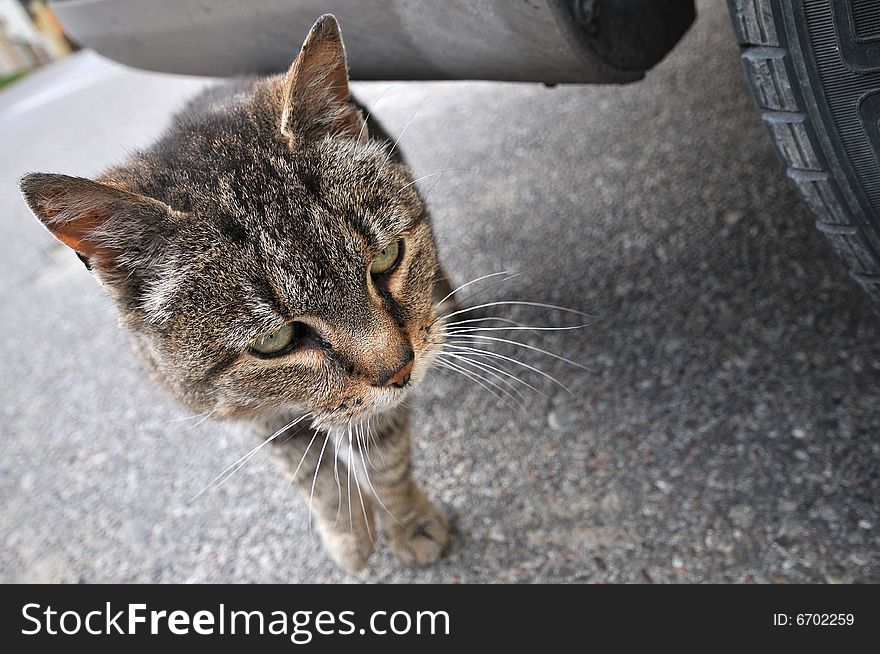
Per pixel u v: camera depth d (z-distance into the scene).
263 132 0.30
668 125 0.58
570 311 0.46
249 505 0.43
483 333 0.47
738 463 0.35
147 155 0.31
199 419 0.33
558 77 0.32
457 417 0.43
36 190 0.25
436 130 0.70
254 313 0.27
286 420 0.33
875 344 0.38
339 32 0.29
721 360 0.40
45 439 0.54
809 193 0.28
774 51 0.25
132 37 0.40
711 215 0.49
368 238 0.28
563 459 0.39
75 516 0.46
